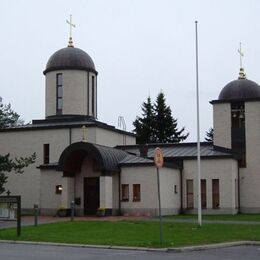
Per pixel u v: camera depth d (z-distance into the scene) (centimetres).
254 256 1842
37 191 4791
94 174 4216
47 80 5084
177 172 4472
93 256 1809
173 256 1831
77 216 4116
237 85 4797
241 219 3647
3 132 5003
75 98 4956
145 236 2441
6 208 2495
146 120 8575
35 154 4531
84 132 4369
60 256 1806
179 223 3162
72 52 5053
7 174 4916
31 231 2706
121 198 4184
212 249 2081
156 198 4075
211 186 4406
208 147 4850
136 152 4884
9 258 1739
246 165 4653
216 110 4825
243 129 4719
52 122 4972
